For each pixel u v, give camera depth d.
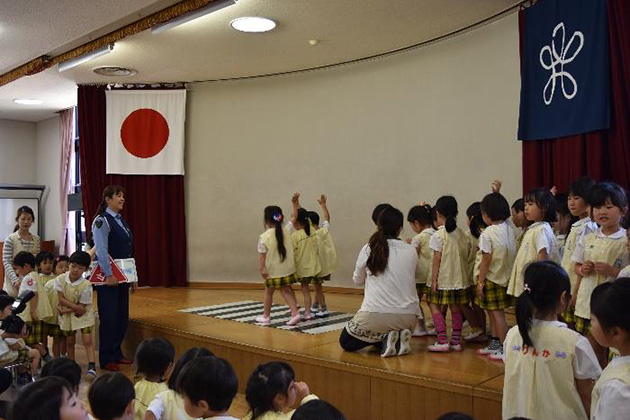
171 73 6.64
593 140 3.80
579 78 3.88
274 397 1.87
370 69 6.16
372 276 3.41
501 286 3.34
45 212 9.09
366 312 3.37
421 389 2.91
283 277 4.43
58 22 4.59
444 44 5.49
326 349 3.61
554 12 4.11
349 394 3.21
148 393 2.32
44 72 6.41
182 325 4.48
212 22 4.92
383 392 3.06
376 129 6.11
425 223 4.05
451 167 5.45
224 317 4.84
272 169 6.90
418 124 5.74
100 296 4.38
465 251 3.63
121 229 4.47
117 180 7.11
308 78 6.66
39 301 4.19
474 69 5.23
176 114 7.10
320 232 5.03
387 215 3.47
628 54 3.43
